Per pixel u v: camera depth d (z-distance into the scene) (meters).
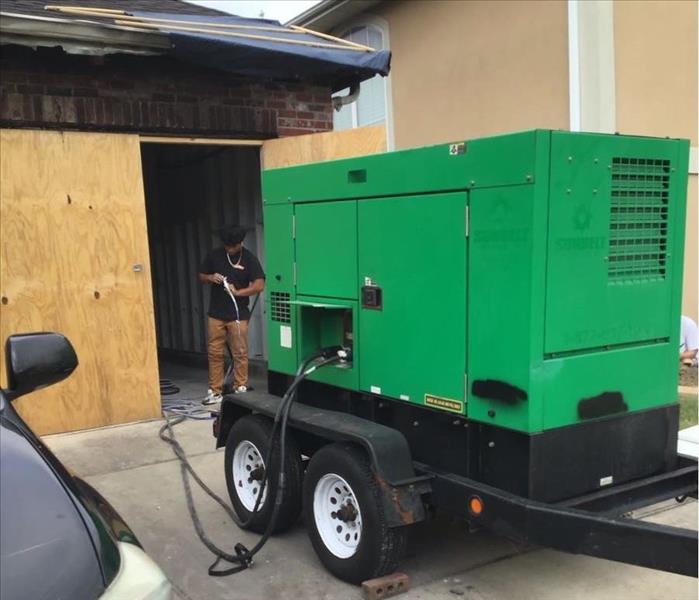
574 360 3.09
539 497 3.03
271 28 7.78
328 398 4.27
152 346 6.84
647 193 3.27
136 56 6.72
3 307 6.14
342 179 3.92
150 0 8.47
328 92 8.05
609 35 8.55
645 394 3.37
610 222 3.15
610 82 8.61
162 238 11.57
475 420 3.24
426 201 3.40
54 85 6.37
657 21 8.70
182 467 5.53
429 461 3.56
